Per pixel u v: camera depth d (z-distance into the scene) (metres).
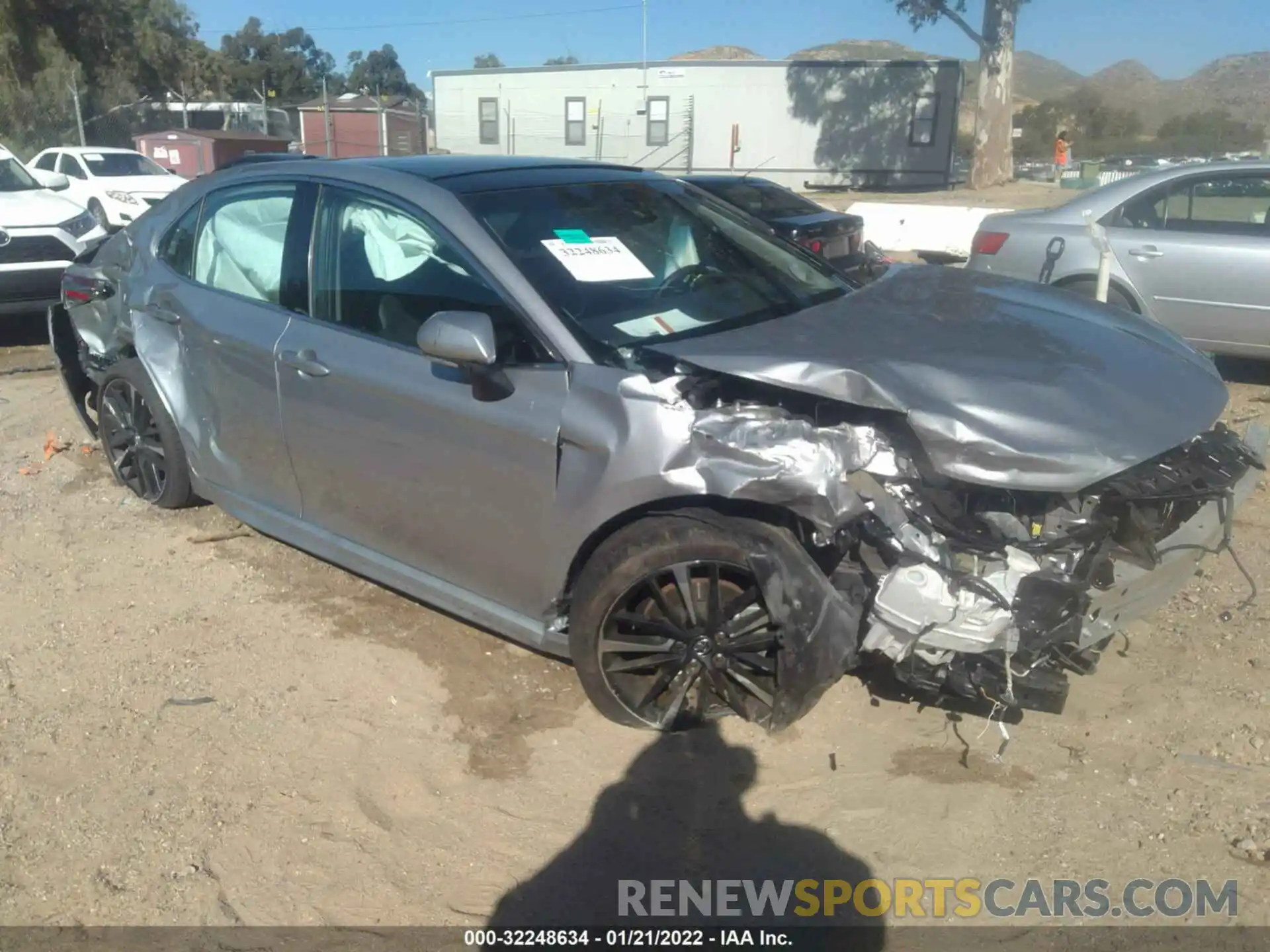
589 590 3.45
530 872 3.08
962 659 3.22
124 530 5.32
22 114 33.56
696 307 3.84
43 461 6.32
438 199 3.92
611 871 3.08
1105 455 3.07
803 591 3.18
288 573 4.85
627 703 3.58
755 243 4.46
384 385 3.85
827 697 3.79
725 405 3.39
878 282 4.33
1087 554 3.22
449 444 3.71
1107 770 3.41
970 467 3.09
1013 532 3.25
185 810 3.33
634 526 3.38
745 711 3.47
